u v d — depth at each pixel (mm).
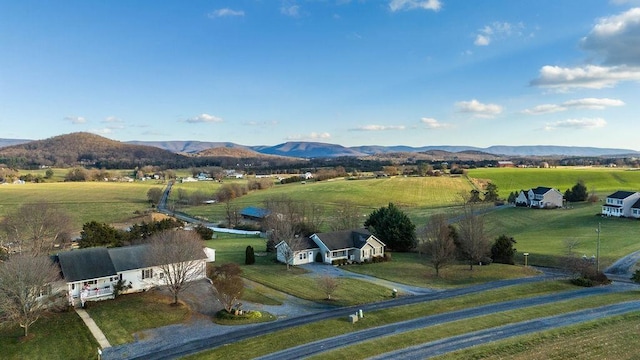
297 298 52625
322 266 69500
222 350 37375
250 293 54250
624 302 48875
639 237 82188
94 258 52656
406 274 64312
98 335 41188
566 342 37219
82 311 47062
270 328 42750
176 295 49625
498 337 38750
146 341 39938
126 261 54188
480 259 69625
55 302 45875
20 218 79438
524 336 38469
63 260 51000
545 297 51844
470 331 40281
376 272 65500
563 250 75375
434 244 65500
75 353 37594
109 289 51688
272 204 114812
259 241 94062
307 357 35219
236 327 43250
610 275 62031
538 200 125875
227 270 57344
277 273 64500
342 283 58656
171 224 88188
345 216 100062
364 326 42594
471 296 52062
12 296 40719
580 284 57000
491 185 143375
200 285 56438
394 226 82625
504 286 56969
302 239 73625
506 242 72625
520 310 46344
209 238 97000
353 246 73562
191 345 38844
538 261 71438
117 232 79250
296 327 42438
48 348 38562
